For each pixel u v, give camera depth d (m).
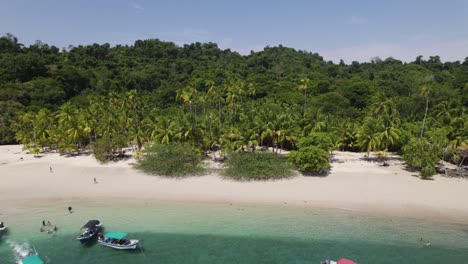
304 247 36.59
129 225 41.56
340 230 39.94
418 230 39.84
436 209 44.97
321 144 61.34
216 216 43.75
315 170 58.81
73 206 47.47
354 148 82.62
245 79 152.12
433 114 85.00
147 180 57.16
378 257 34.75
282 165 58.19
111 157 73.06
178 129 68.75
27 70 128.12
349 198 48.75
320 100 113.81
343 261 31.84
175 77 155.50
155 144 65.38
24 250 36.69
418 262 33.88
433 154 56.00
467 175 58.50
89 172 62.53
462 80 135.12
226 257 35.03
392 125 66.69
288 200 48.41
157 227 41.03
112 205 47.62
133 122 85.62
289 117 74.69
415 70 183.75
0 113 101.50
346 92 128.88
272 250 36.12
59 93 119.94
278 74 176.12
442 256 34.78
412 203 46.84
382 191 51.12
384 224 41.31
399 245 36.81
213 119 85.69
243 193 51.00
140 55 191.25
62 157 76.12
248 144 67.94
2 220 43.19
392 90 136.00
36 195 51.50
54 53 167.12
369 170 61.69
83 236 38.28
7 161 73.06
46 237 39.28
